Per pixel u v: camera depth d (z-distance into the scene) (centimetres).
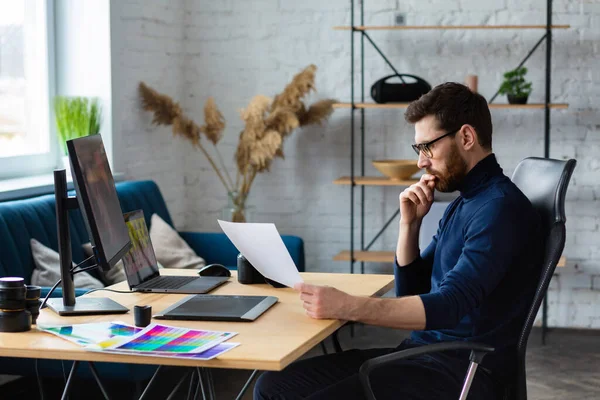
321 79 521
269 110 496
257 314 219
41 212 357
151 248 286
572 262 505
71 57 450
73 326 208
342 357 246
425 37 508
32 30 436
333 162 525
